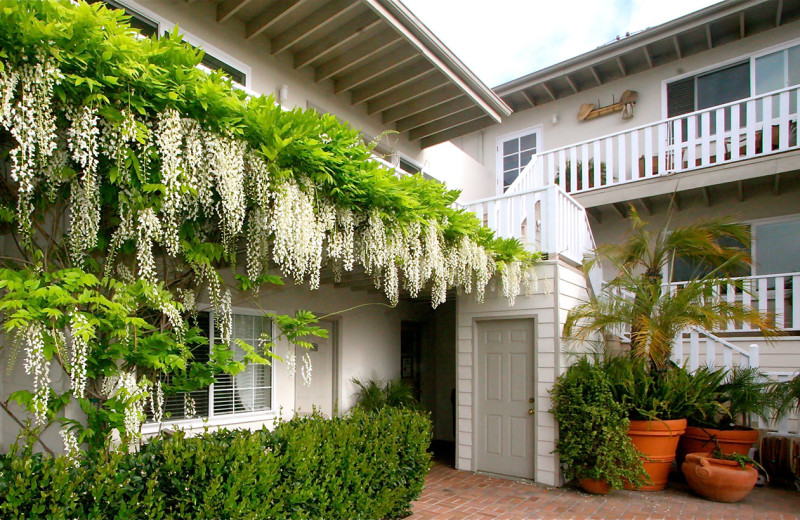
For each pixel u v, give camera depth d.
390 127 8.15
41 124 2.42
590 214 9.68
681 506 5.07
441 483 5.99
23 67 2.36
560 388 5.80
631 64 10.05
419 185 4.54
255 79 5.98
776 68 8.67
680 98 9.58
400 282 6.57
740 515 4.79
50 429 3.85
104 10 2.52
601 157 10.18
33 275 2.68
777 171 7.54
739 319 5.73
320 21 5.76
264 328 6.01
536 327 6.16
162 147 2.77
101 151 2.86
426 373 9.29
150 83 2.69
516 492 5.58
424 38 6.25
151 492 2.57
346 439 3.90
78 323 2.55
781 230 8.30
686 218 9.06
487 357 6.66
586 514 4.82
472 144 12.28
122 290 2.90
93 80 2.50
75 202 2.92
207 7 5.54
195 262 3.41
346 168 3.62
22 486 2.16
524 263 6.11
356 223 4.06
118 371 2.94
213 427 5.23
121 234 3.01
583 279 7.05
